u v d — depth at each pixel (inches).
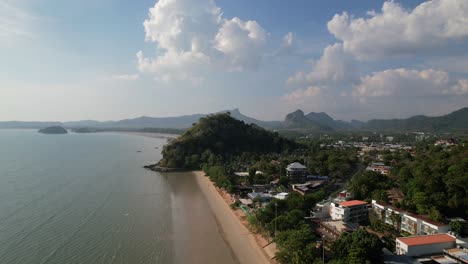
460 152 5098.4
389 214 3427.7
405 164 5836.6
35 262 2650.1
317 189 5462.6
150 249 2994.6
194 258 2832.2
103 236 3260.3
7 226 3462.1
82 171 7190.0
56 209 4121.6
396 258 2386.8
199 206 4527.6
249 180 6072.8
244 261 2790.4
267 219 3501.5
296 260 2425.0
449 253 2461.9
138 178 6697.8
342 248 2422.5
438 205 3294.8
